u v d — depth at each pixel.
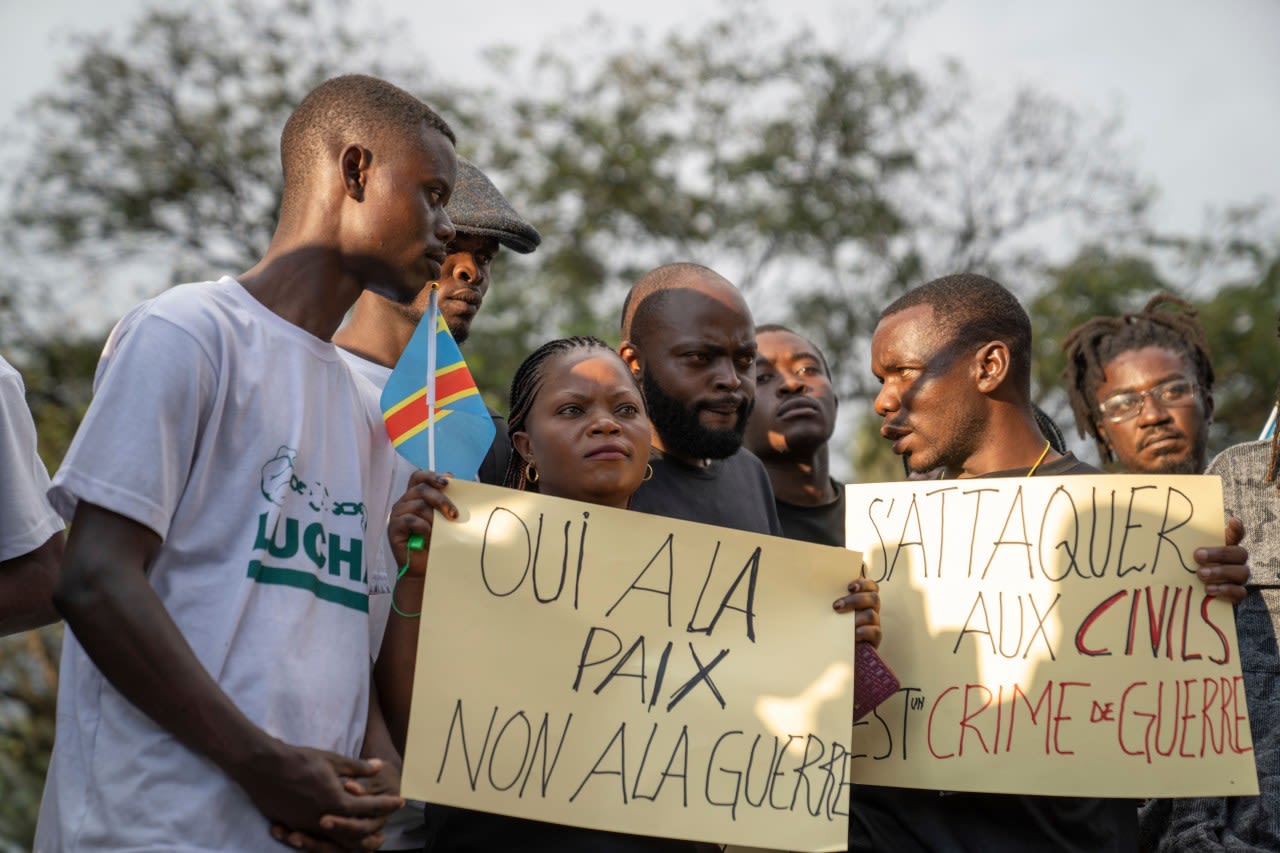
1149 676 3.50
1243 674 3.91
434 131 3.36
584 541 3.39
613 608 3.37
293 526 3.12
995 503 3.65
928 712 3.54
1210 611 3.53
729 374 4.22
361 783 3.00
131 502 2.90
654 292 4.35
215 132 17.97
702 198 18.62
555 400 3.64
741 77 18.97
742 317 4.29
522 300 17.45
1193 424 5.09
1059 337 17.12
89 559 2.88
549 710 3.26
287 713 3.01
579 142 18.70
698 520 4.18
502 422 4.25
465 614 3.27
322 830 2.93
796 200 18.28
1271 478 4.03
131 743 2.94
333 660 3.13
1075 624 3.54
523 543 3.35
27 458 3.74
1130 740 3.46
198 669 2.88
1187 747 3.46
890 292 18.11
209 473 3.07
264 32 18.19
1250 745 3.45
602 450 3.56
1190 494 3.59
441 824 3.43
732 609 3.44
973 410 3.88
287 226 3.31
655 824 3.24
